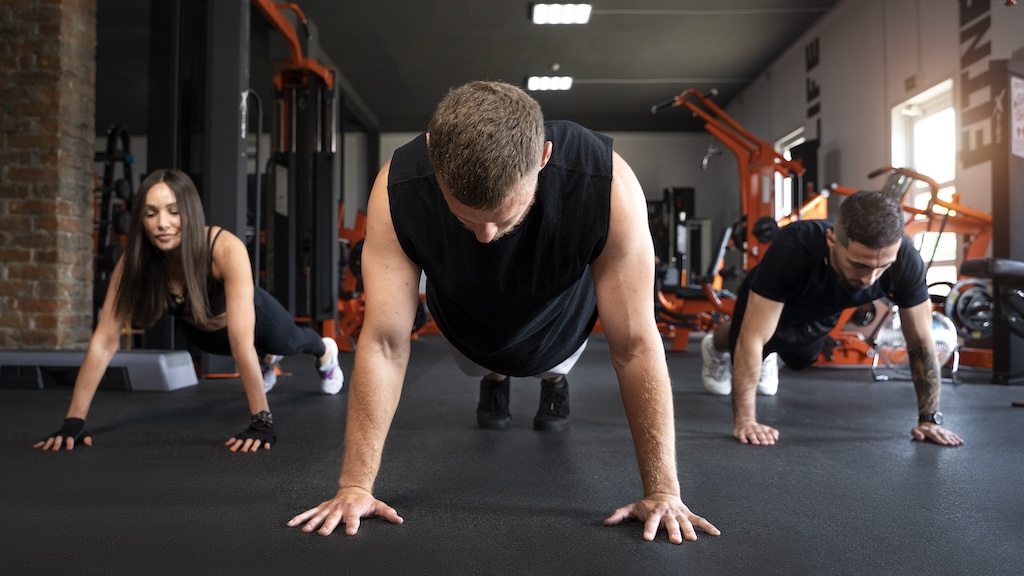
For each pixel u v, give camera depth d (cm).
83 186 388
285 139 530
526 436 207
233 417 239
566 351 146
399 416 243
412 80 966
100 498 139
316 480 154
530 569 102
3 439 200
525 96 88
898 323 347
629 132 1141
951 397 302
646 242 113
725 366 296
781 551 110
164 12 373
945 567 105
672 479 120
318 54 848
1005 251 358
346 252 625
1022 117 359
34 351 321
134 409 256
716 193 1137
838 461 177
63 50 371
